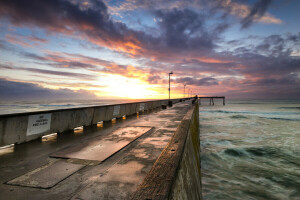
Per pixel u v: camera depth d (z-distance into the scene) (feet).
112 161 12.66
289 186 23.61
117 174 10.38
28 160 13.15
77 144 17.72
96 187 8.87
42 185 9.17
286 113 175.52
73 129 25.64
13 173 10.78
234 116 139.03
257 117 132.16
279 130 73.05
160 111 59.11
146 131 24.44
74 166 11.82
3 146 16.44
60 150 15.64
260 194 21.72
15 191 8.61
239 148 43.14
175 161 7.02
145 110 64.44
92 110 30.42
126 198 7.77
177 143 9.61
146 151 14.84
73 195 8.15
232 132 68.39
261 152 40.14
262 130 73.00
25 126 18.48
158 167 6.50
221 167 31.37
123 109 43.75
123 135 21.89
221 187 23.58
